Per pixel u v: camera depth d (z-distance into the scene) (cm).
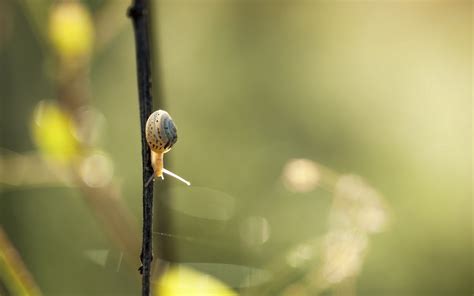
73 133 48
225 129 97
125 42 94
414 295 74
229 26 110
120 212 48
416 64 107
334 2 112
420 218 82
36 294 42
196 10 108
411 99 102
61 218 69
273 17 111
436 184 86
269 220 74
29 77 70
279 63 107
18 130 67
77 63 49
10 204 61
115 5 52
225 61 106
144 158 35
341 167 93
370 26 111
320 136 98
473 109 98
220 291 40
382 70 106
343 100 102
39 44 68
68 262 65
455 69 105
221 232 58
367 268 72
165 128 37
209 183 85
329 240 49
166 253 42
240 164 89
